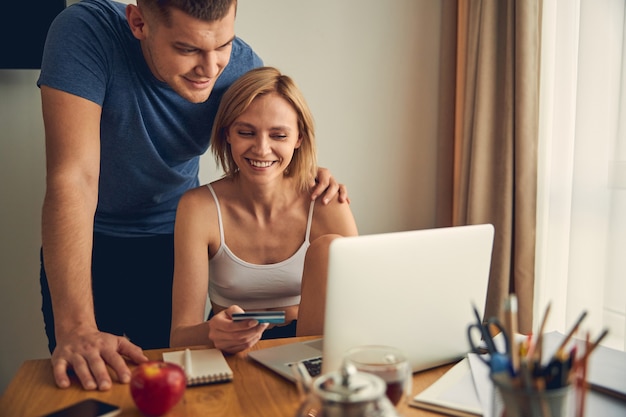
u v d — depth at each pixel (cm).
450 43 257
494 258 235
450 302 105
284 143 157
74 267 129
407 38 259
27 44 208
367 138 261
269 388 98
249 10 241
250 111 155
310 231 169
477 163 237
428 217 271
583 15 206
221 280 168
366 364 83
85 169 145
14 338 234
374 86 258
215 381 99
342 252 91
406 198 268
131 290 201
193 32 139
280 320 106
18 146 225
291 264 168
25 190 228
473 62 239
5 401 93
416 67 261
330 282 92
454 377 101
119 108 167
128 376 100
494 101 235
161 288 204
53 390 97
